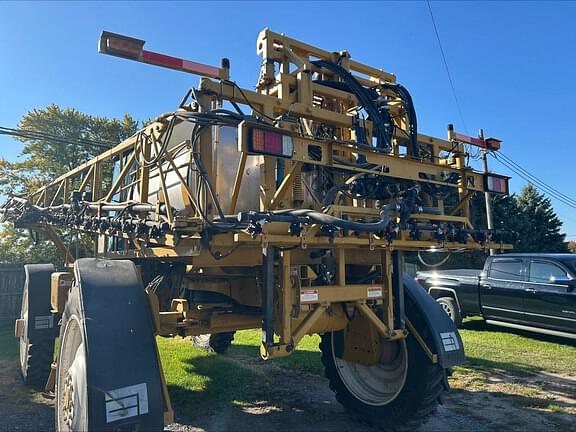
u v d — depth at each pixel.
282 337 3.04
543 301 8.12
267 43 3.69
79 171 5.82
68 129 22.17
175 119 3.26
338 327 3.82
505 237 3.88
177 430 3.95
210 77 3.10
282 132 2.71
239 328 3.90
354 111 3.91
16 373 5.93
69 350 3.15
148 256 3.82
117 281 3.04
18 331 5.58
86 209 4.51
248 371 5.80
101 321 2.76
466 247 3.68
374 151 3.19
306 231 2.87
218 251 3.16
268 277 2.96
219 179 3.65
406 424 3.80
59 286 4.85
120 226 3.66
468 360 6.64
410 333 3.86
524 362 6.55
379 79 4.42
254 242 2.78
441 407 4.61
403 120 4.37
